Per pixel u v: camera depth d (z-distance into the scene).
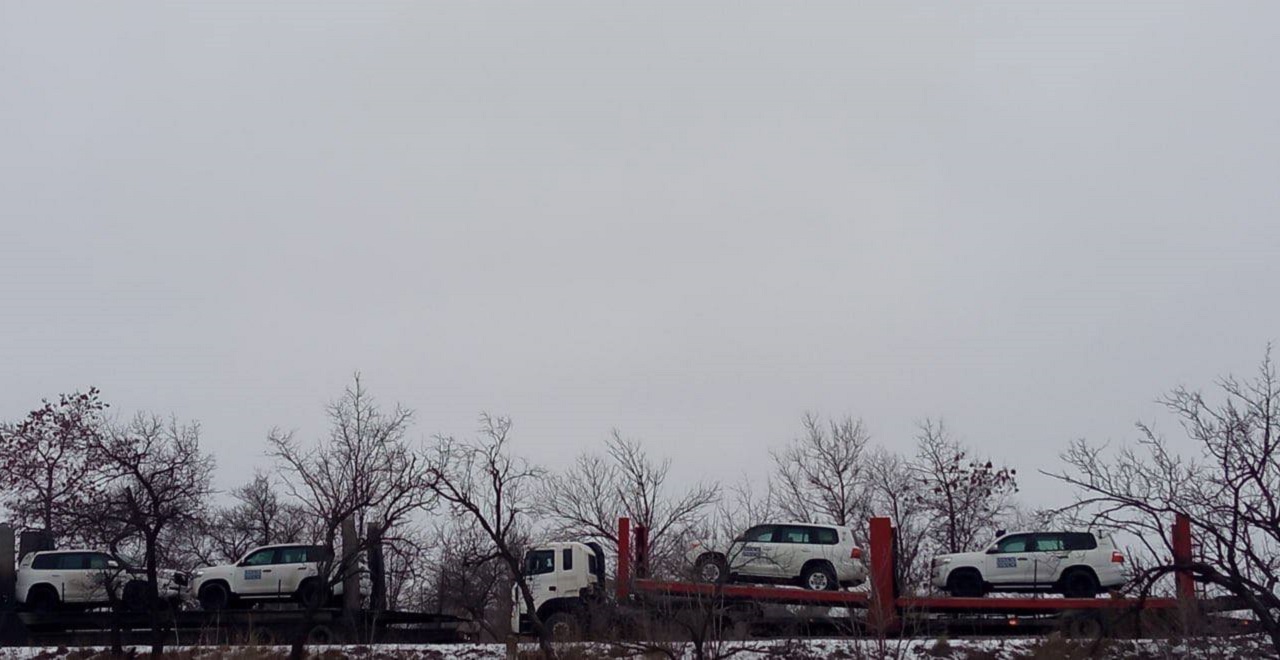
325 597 26.31
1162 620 21.39
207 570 27.67
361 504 28.00
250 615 26.34
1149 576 17.09
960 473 40.38
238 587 27.41
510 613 26.84
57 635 26.78
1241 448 16.08
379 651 23.66
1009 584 24.94
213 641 25.52
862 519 39.59
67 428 37.16
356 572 25.86
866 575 24.58
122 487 31.58
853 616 21.59
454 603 31.39
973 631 23.94
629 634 22.00
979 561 25.30
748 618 22.53
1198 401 38.31
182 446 38.56
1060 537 24.94
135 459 29.27
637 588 23.00
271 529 40.41
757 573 24.72
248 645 23.84
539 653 22.41
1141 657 21.14
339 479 30.56
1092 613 22.98
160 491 29.39
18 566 30.28
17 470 36.56
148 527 26.94
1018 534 25.34
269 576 27.50
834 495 41.00
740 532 26.16
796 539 24.97
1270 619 15.38
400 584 33.78
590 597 24.06
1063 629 23.08
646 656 21.02
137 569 26.97
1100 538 24.72
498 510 24.58
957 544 38.84
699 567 22.19
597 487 38.62
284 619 26.33
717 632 21.42
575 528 38.22
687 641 20.48
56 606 27.77
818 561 24.64
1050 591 24.77
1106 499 16.34
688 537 31.09
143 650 24.88
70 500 33.47
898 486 41.41
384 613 27.19
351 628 26.20
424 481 33.53
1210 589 20.08
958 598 23.62
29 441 37.06
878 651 20.14
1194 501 15.88
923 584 33.62
